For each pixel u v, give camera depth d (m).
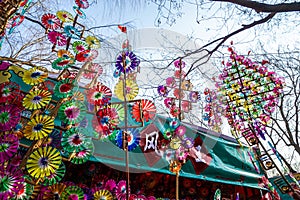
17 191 1.55
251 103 3.68
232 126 3.63
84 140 1.87
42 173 1.60
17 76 2.10
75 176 2.48
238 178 3.31
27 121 1.82
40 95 1.78
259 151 3.67
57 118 2.05
